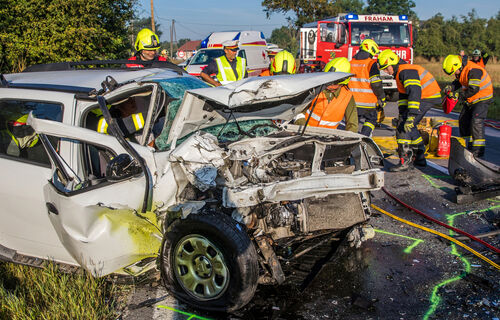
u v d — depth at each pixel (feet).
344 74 13.38
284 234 12.10
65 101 12.40
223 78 25.13
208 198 11.47
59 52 34.86
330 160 13.89
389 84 43.52
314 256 13.97
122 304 11.76
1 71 33.01
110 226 10.71
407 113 23.32
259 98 12.05
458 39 167.94
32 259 12.87
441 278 13.00
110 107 13.30
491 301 11.76
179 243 11.37
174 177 11.58
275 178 12.21
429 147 28.78
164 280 11.93
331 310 11.42
